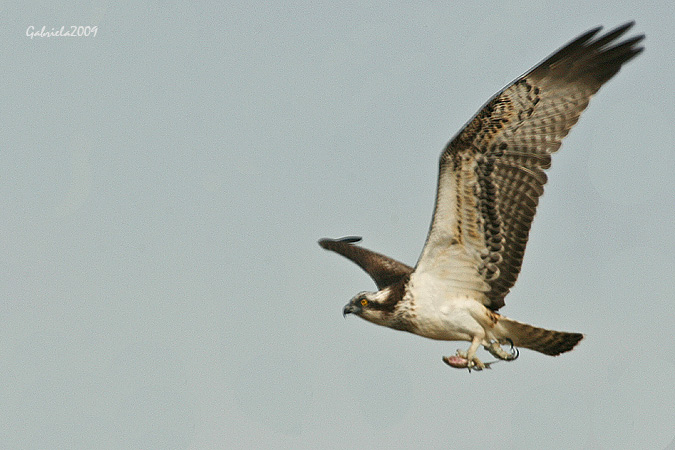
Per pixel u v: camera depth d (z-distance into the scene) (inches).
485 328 600.1
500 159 569.0
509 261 584.7
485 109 564.7
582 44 557.9
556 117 563.2
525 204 570.3
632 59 555.2
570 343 590.9
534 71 565.0
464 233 588.1
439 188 582.6
